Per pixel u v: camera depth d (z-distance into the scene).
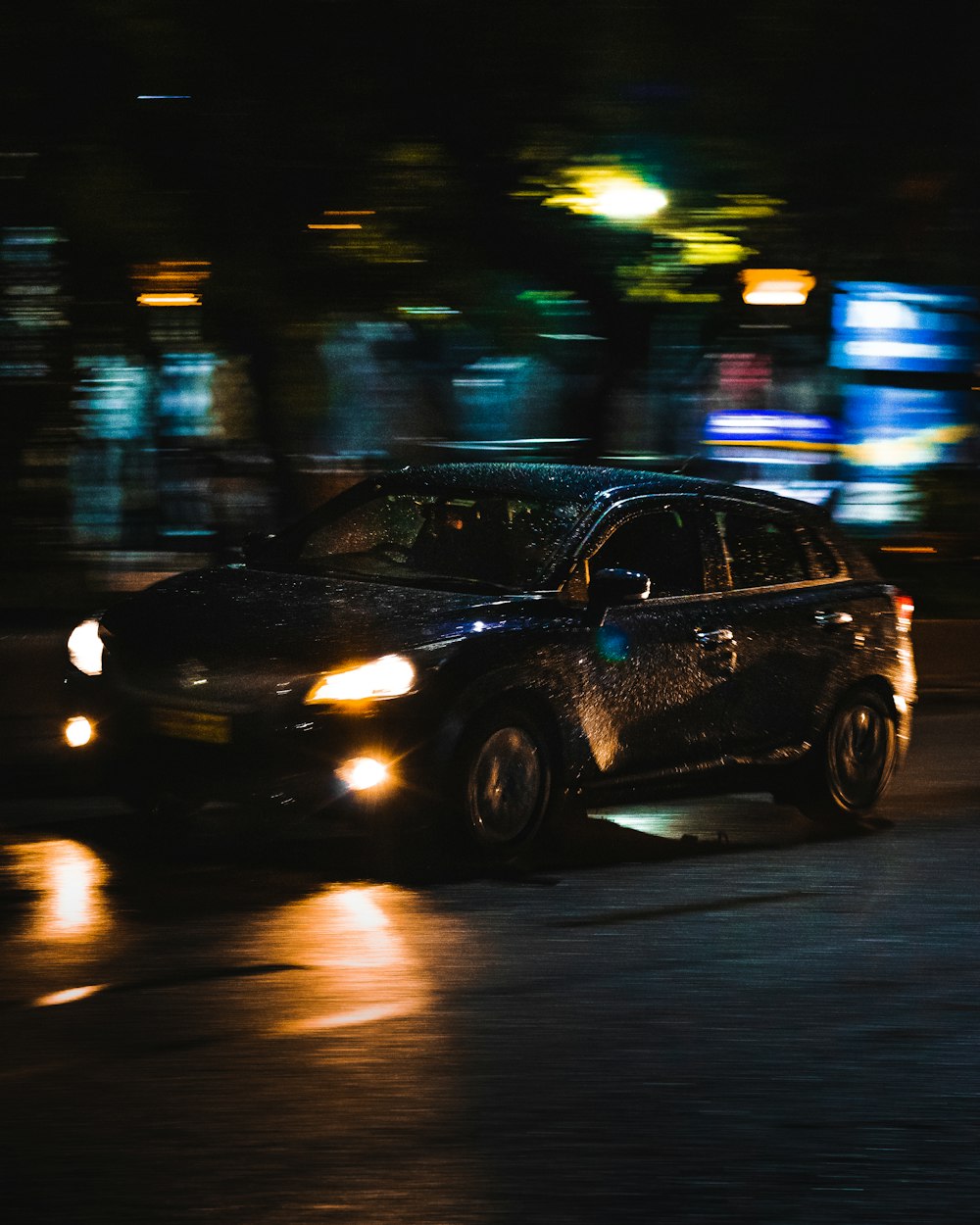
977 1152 7.33
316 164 18.56
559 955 10.10
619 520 13.20
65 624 16.06
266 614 12.16
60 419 20.42
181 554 21.73
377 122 18.50
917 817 14.52
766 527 14.20
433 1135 7.34
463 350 22.03
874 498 26.05
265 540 13.72
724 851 13.09
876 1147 7.36
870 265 22.44
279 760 11.54
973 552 25.27
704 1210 6.67
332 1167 6.98
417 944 10.21
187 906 10.84
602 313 22.08
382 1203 6.65
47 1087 7.77
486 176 19.12
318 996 9.17
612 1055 8.41
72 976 9.38
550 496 13.29
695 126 19.12
